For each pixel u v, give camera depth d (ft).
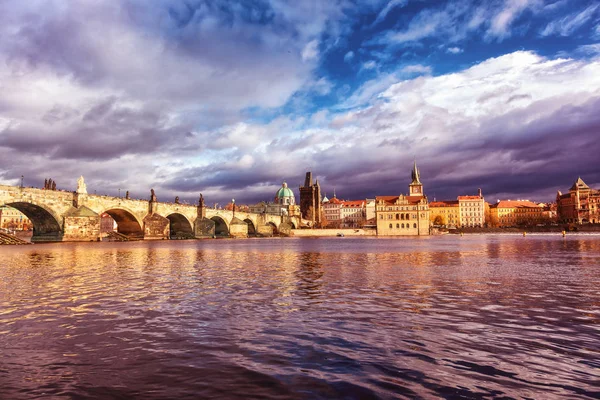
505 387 25.68
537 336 36.76
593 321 42.24
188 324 42.04
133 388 25.98
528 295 57.88
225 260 129.90
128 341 36.09
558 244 238.48
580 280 74.02
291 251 188.75
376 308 49.34
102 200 357.61
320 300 54.90
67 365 30.17
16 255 157.28
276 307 50.42
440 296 57.36
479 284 69.10
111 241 361.30
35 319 44.45
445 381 26.66
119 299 56.34
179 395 24.86
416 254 153.99
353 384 26.25
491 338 36.17
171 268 102.01
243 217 645.51
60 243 304.91
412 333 37.93
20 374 28.40
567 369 28.73
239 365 29.89
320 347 33.99
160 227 415.23
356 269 97.04
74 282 74.38
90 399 24.40
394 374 27.94
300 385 26.17
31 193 290.76
